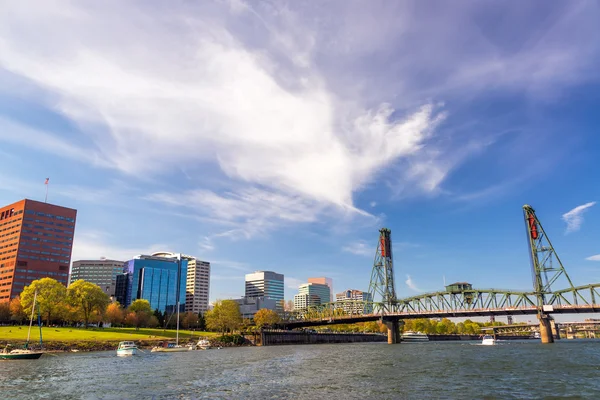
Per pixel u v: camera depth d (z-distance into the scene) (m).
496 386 60.66
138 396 56.94
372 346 198.75
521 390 57.16
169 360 114.44
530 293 199.25
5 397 57.22
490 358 105.56
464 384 62.84
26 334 168.25
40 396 57.66
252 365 97.31
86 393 59.56
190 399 54.47
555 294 192.75
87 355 134.75
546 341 192.88
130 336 192.25
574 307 185.62
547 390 56.91
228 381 70.12
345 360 107.56
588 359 98.50
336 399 53.12
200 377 75.50
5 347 130.12
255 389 61.56
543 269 198.12
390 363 96.81
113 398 55.72
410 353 132.12
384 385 63.19
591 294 181.25
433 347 175.88
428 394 55.22
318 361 105.62
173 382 69.38
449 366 87.56
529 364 88.75
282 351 157.38
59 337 169.50
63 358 122.00
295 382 67.94
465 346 181.88
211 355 136.25
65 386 65.75
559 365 85.88
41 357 126.00
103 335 187.12
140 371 85.69
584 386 59.62
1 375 79.38
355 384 64.69
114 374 80.56
